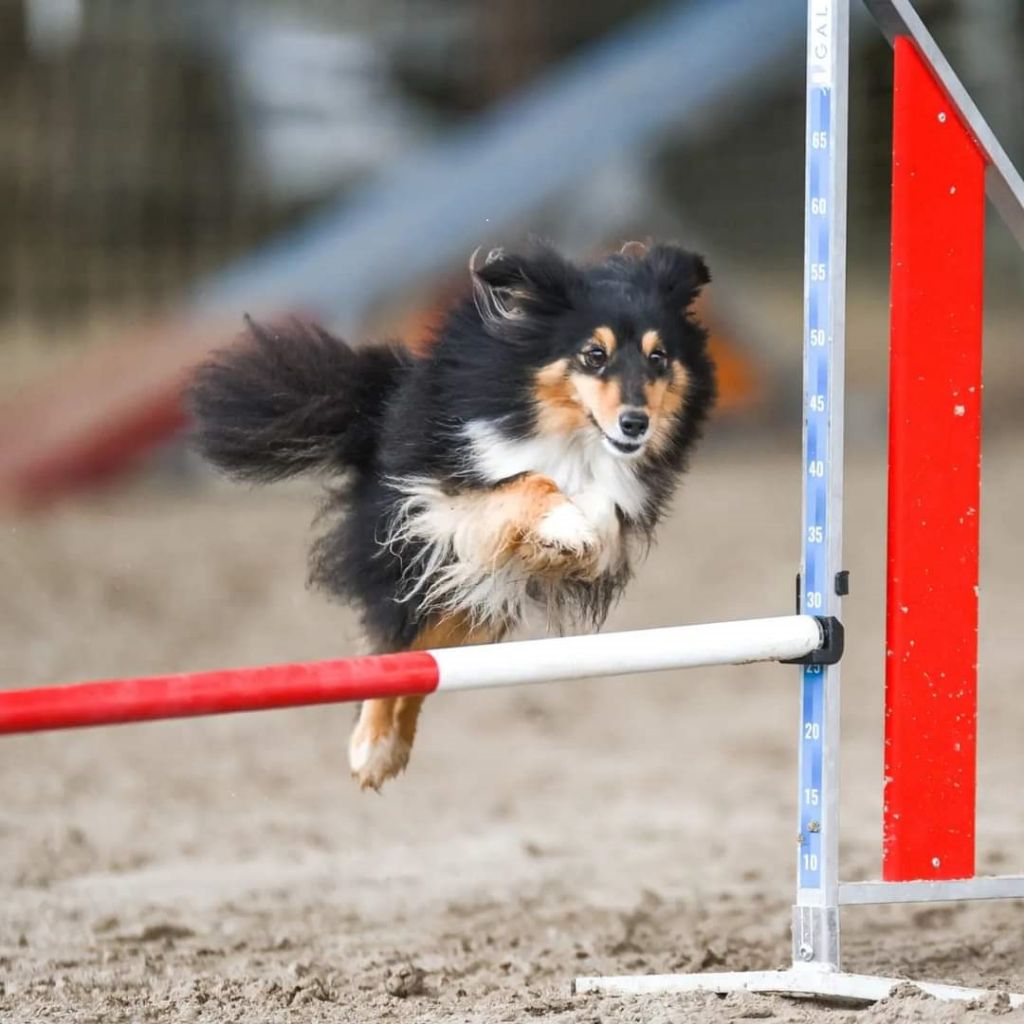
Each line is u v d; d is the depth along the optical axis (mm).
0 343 28484
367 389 7816
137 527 21188
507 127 28547
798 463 25453
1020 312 34438
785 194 36719
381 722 8047
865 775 13008
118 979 7648
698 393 7953
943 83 6699
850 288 33125
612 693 16078
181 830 11531
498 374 7441
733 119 36719
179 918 9141
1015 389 29734
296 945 8500
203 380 7809
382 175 33156
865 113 33188
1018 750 13352
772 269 34719
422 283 24922
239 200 32938
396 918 9148
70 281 30984
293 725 14906
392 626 7633
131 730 14617
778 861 10500
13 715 5266
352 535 7727
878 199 33656
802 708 6586
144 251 31984
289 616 17766
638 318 7520
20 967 7965
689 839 11195
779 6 29922
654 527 8086
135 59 33344
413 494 7441
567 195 27094
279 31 34562
